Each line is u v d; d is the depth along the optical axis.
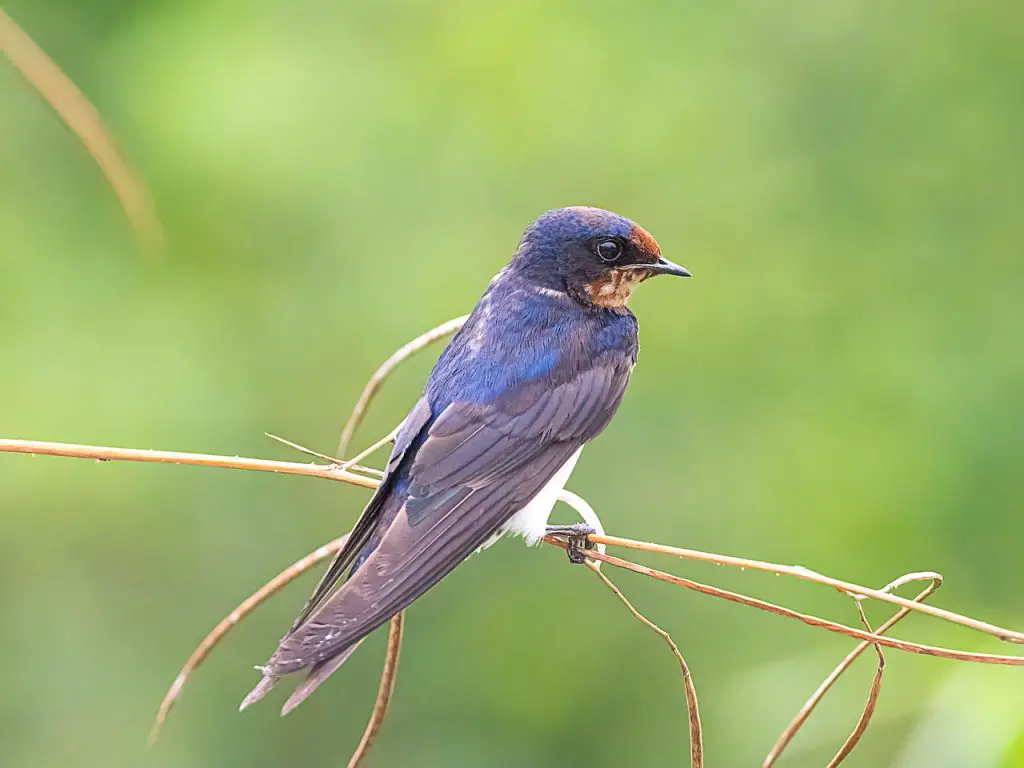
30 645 11.84
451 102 13.34
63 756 11.59
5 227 12.84
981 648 8.02
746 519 11.62
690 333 12.57
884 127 12.98
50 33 13.14
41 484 11.98
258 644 11.88
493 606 11.58
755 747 9.47
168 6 13.33
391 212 13.13
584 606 11.54
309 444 12.50
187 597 11.98
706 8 13.48
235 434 12.32
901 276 12.51
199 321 12.76
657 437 12.14
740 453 11.98
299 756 11.48
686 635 11.38
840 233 12.80
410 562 6.75
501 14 13.58
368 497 12.21
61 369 12.47
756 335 12.50
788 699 9.36
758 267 12.77
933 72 12.97
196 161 12.80
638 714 11.27
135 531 12.06
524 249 8.24
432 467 7.33
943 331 12.13
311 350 12.77
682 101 13.25
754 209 12.98
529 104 13.32
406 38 13.59
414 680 11.47
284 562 12.02
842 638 10.49
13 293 12.70
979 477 11.32
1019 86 12.84
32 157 13.02
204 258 13.01
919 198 12.77
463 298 12.76
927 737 7.65
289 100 13.02
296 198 12.98
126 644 11.88
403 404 12.62
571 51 13.47
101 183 12.91
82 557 12.07
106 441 12.19
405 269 12.95
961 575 10.95
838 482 11.44
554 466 7.64
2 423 12.17
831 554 11.19
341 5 13.62
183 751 11.59
